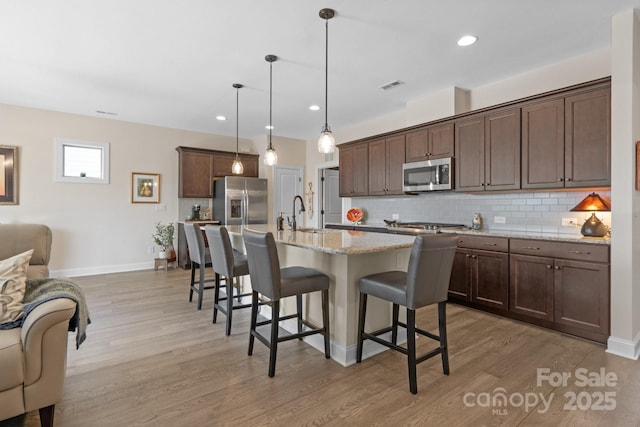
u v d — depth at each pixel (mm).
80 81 3797
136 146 5605
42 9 2412
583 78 3199
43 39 2848
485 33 2793
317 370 2258
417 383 2090
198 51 3084
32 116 4785
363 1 2348
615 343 2492
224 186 5879
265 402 1895
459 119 3811
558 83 3365
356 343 2408
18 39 2844
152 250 5766
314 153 6945
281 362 2373
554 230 3365
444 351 2182
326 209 6996
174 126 5871
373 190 4930
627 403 1868
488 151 3531
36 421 1719
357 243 2305
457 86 4000
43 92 4148
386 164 4719
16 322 1722
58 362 1580
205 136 6324
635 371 2213
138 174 5621
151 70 3502
